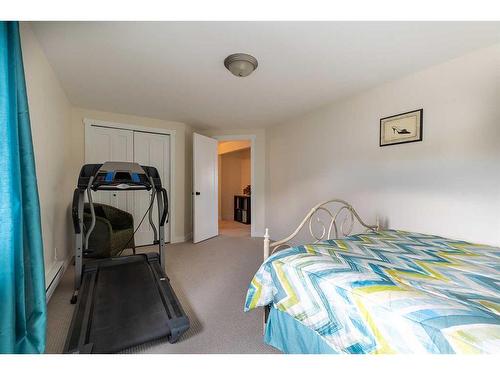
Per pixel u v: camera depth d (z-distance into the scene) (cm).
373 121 258
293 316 123
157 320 151
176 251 351
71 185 314
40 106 182
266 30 159
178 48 181
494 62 176
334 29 158
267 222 443
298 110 334
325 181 319
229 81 241
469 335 65
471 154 187
